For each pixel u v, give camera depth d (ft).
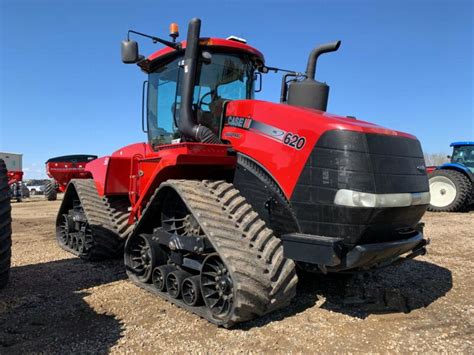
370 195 10.85
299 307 13.09
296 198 11.72
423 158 12.96
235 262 10.96
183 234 13.52
